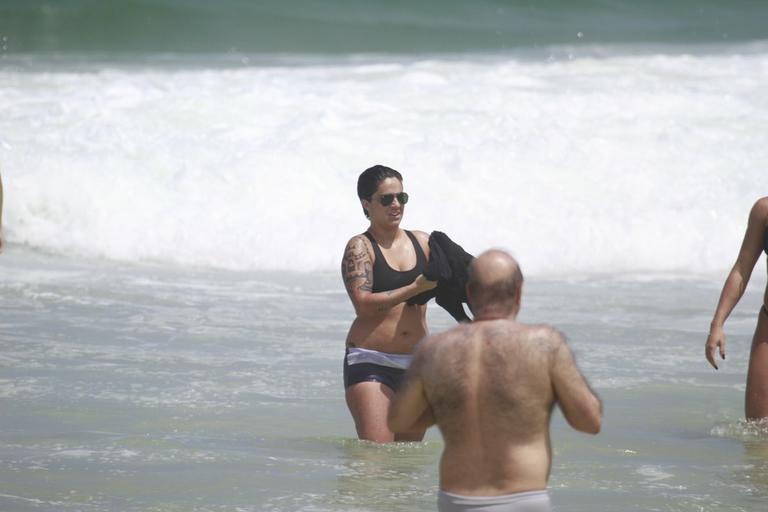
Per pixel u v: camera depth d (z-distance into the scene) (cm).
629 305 4128
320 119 5797
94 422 2683
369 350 2538
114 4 10275
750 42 9362
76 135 5519
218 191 5156
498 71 6988
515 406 1548
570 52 8781
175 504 2117
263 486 2236
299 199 5150
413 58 8381
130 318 3784
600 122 5941
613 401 2962
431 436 2686
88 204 5028
